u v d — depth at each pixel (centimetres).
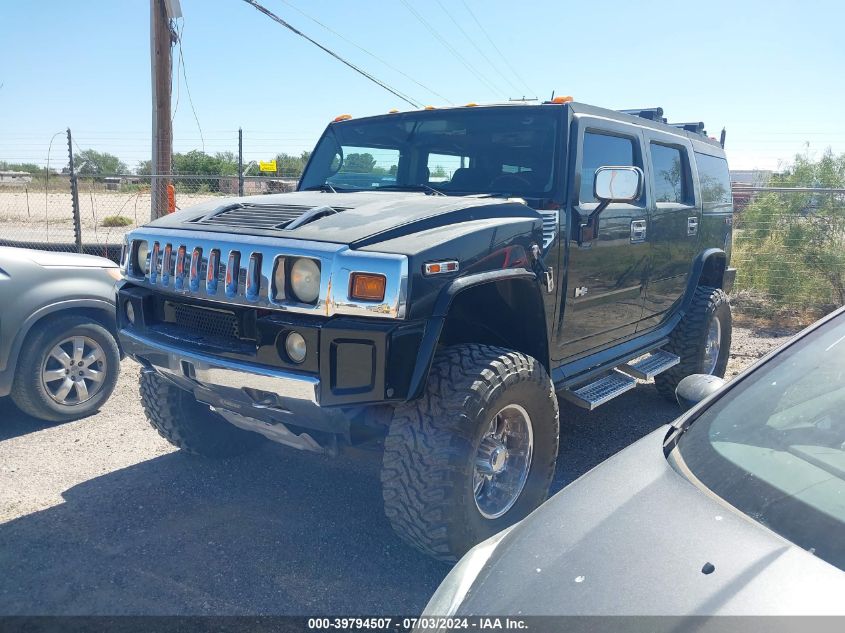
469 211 331
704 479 193
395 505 294
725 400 226
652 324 540
